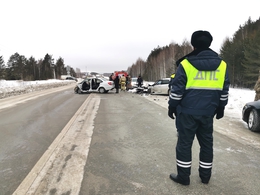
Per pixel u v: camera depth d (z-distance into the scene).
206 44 2.31
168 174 2.82
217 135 4.63
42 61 89.94
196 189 2.45
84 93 17.70
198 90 2.29
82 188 2.50
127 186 2.53
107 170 2.96
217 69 2.27
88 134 4.80
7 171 3.02
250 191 2.40
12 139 4.60
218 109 2.51
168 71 52.25
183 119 2.40
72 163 3.21
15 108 9.44
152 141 4.25
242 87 33.94
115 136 4.62
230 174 2.81
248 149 3.75
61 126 5.69
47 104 10.55
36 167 3.10
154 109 8.45
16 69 70.81
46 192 2.43
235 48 35.66
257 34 33.41
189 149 2.46
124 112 7.74
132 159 3.34
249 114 5.19
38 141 4.41
